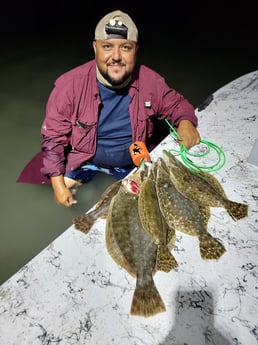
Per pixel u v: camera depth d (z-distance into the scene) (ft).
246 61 14.05
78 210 7.77
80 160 7.62
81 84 6.61
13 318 3.89
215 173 5.74
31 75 13.34
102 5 18.12
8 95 12.37
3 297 4.07
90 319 3.88
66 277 4.27
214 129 6.64
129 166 8.02
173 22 16.83
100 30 5.94
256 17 17.04
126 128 7.22
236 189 5.46
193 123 6.75
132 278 4.26
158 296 4.00
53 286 4.18
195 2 18.43
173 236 4.68
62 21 16.85
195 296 4.09
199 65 13.83
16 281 4.23
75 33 15.94
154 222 4.66
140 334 3.76
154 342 3.69
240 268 4.39
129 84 6.75
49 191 8.52
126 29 5.87
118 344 3.67
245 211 5.02
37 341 3.70
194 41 15.40
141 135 7.35
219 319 3.90
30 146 10.28
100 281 4.24
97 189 8.05
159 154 6.12
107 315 3.91
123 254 4.46
